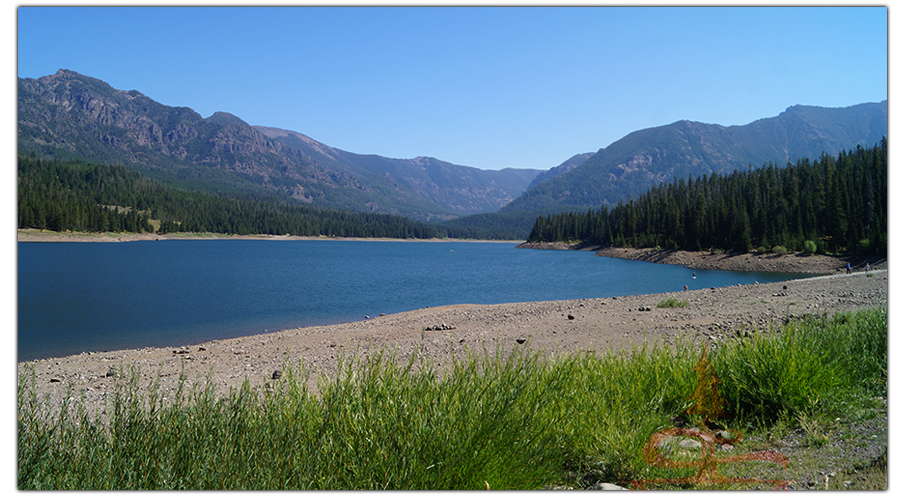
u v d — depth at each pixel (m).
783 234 77.44
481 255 127.81
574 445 4.30
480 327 16.45
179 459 3.43
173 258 81.81
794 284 23.80
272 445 3.52
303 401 4.11
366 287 43.75
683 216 107.00
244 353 13.92
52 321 23.86
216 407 3.93
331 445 3.60
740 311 14.83
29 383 9.87
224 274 54.84
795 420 5.12
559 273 64.44
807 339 6.25
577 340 12.25
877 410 5.07
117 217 157.50
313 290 40.59
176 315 26.30
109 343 18.66
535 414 4.07
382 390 4.10
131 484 3.24
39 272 51.12
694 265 81.31
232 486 3.20
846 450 4.21
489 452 3.58
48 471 3.31
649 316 15.71
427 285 46.28
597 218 149.88
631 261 98.19
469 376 4.48
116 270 56.19
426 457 3.52
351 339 15.23
